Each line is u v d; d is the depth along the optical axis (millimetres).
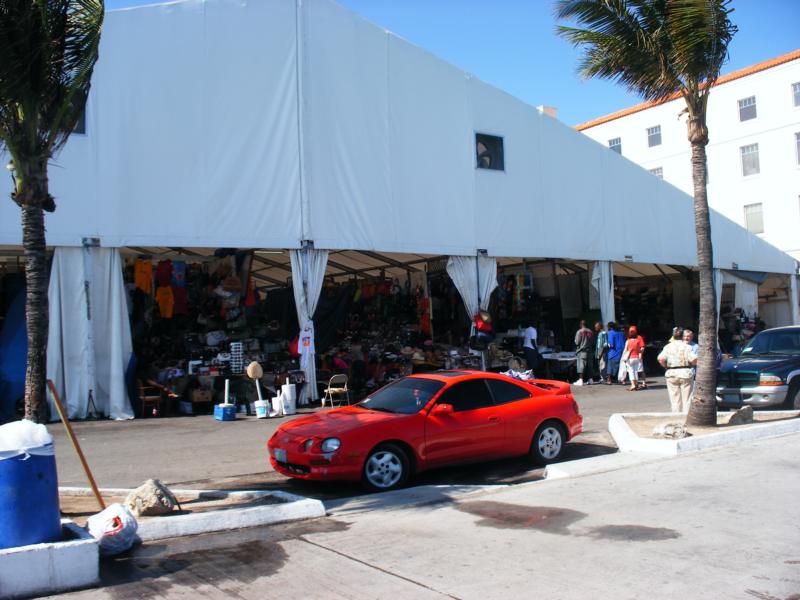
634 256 22625
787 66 36312
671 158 41781
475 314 18609
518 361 17812
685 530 6008
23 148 6652
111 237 14008
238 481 8961
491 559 5449
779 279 30156
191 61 15016
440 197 18203
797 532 5844
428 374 9828
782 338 14320
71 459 10148
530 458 9703
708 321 11242
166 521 6273
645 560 5273
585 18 11344
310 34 16312
